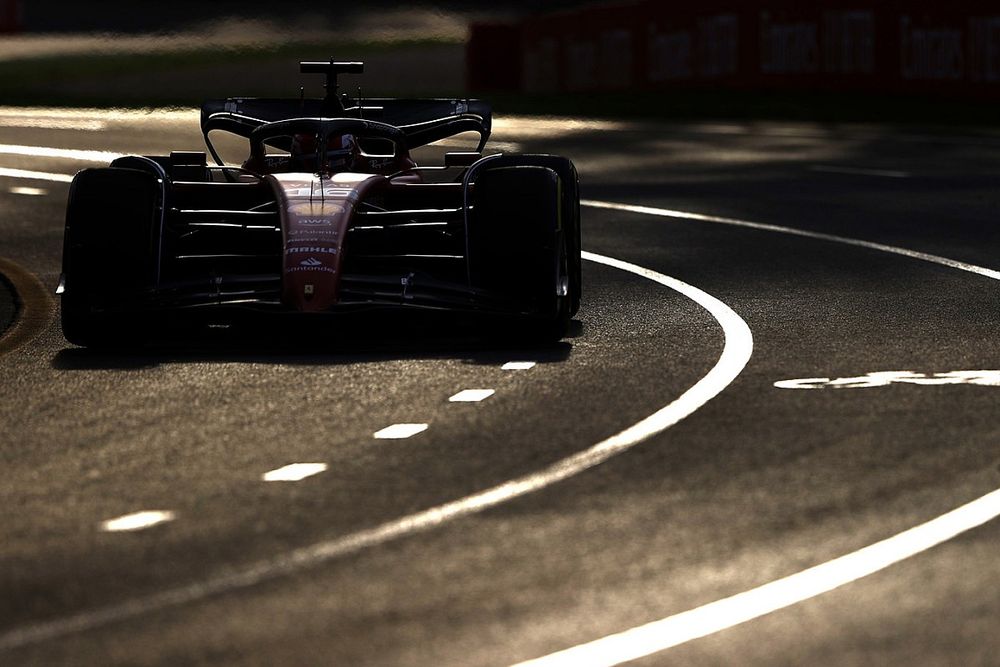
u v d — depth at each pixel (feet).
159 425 91.20
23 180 240.53
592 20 410.72
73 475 80.53
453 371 105.40
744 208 201.26
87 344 116.47
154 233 116.88
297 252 112.27
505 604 60.64
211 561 66.39
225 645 57.00
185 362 110.32
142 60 486.38
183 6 638.12
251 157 133.90
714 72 383.24
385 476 79.30
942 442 83.76
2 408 96.53
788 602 60.44
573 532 69.46
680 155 270.26
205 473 80.38
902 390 96.78
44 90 409.08
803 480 77.05
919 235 173.88
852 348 110.83
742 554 66.03
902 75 348.38
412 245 124.36
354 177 122.62
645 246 169.89
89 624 59.36
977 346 110.63
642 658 55.26
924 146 280.31
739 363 106.22
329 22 592.60
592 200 212.02
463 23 599.57
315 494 76.23
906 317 123.24
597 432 87.66
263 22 581.94
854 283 141.79
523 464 81.15
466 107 144.25
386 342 117.50
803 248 165.78
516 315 113.60
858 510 71.82
